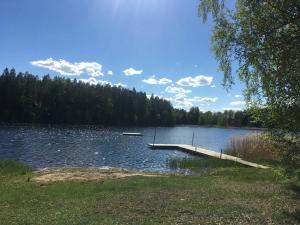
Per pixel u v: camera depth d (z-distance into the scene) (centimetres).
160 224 859
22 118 10750
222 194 1245
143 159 3450
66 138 6119
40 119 11231
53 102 11519
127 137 7106
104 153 3953
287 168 1248
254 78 1374
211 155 3381
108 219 890
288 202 1134
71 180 1584
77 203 1078
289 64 1189
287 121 1197
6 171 1927
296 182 1475
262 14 1281
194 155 3781
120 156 3700
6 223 863
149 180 1569
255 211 1008
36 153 3747
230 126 15312
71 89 12069
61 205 1061
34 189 1338
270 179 1672
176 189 1336
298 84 1178
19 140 5312
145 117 14400
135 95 14038
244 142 3178
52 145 4694
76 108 12125
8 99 10544
